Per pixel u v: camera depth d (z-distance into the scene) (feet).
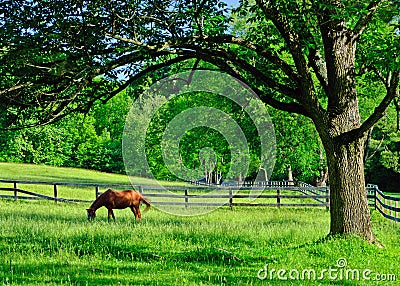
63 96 40.11
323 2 37.22
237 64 41.93
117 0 39.19
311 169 128.77
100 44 41.47
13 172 165.78
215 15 42.37
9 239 42.39
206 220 65.31
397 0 37.60
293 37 40.11
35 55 39.34
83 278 29.32
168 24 40.45
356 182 39.55
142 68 47.29
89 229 47.16
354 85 40.57
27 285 27.04
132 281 28.63
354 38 40.73
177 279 28.86
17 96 39.65
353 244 37.09
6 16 39.40
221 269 32.24
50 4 39.19
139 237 43.78
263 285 27.96
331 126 39.83
